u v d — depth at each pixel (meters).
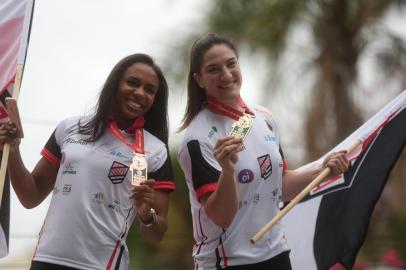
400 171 31.81
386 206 31.69
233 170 12.18
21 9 14.23
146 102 13.25
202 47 13.16
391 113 14.70
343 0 32.12
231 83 13.07
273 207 13.12
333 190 14.75
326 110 31.56
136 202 12.43
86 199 12.66
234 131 12.74
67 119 13.34
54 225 12.67
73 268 12.52
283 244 13.23
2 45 14.18
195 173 12.95
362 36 32.47
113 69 13.26
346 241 14.40
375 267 29.20
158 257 31.95
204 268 13.10
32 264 12.70
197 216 13.12
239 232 12.88
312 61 32.31
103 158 12.81
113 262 12.77
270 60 32.19
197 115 13.32
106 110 13.05
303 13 32.16
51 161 13.22
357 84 32.16
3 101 14.02
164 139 13.62
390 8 32.50
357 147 14.74
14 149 12.84
